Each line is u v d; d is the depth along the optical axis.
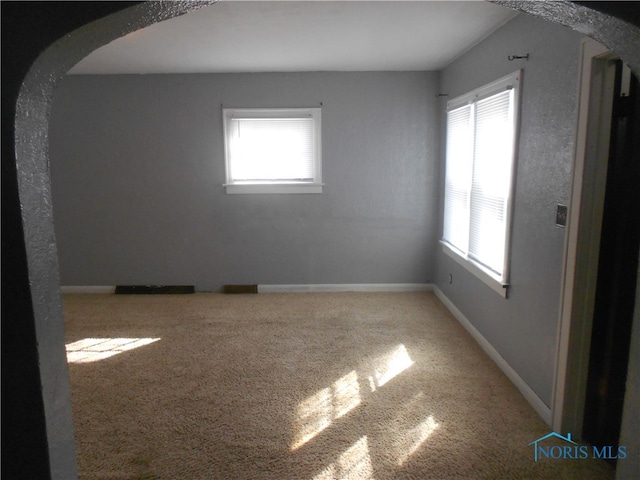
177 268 4.84
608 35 1.09
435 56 3.84
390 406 2.55
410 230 4.74
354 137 4.58
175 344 3.47
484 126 3.22
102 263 4.84
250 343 3.48
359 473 2.00
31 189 0.93
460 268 3.87
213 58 3.84
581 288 2.10
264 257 4.81
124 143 4.62
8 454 0.98
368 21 2.81
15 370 0.95
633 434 1.18
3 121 0.87
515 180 2.73
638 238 1.90
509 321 2.85
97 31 0.94
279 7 2.53
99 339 3.58
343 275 4.84
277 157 4.65
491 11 2.62
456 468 2.02
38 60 0.88
